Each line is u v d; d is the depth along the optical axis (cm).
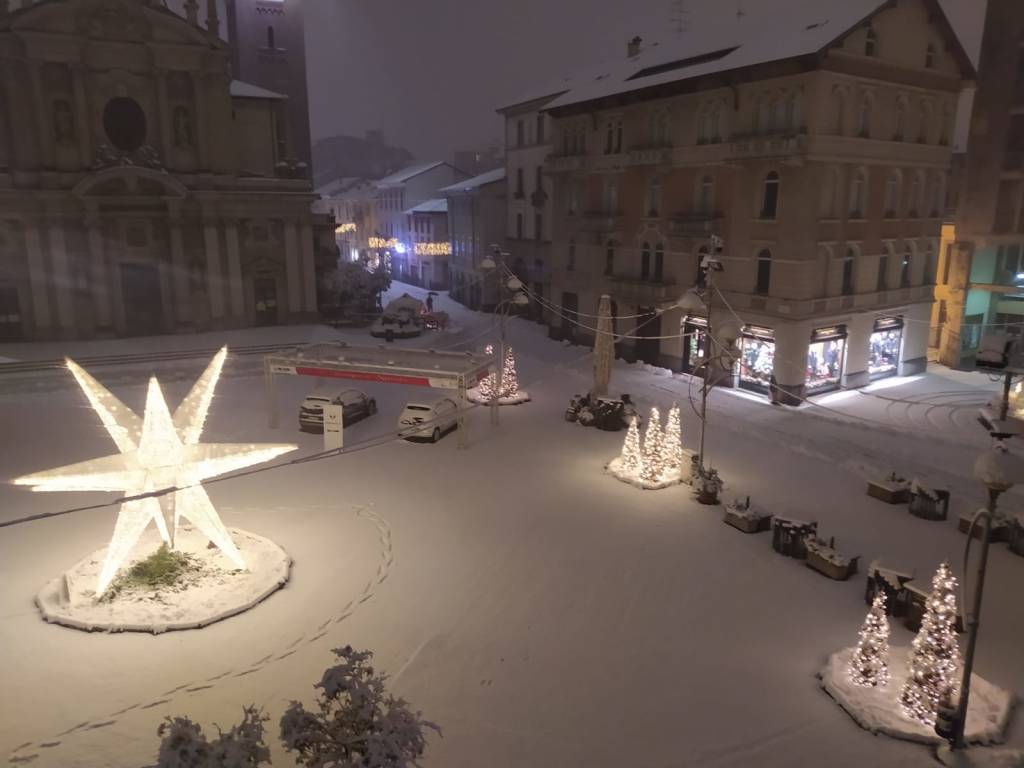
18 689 1456
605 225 4728
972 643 1284
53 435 3109
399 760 1050
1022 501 2502
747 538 2225
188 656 1577
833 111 3494
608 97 4425
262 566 1939
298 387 3991
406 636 1675
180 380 4125
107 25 4456
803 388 3775
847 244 3772
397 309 5759
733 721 1403
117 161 4534
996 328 4350
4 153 4422
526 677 1535
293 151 5350
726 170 3919
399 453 2950
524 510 2394
